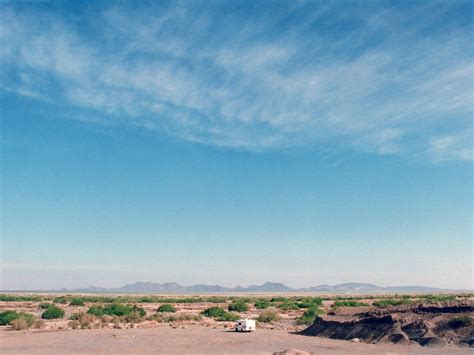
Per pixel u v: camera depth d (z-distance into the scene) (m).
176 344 46.66
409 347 43.59
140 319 74.81
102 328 63.91
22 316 68.19
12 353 40.44
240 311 100.19
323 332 55.91
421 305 52.84
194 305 122.69
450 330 45.41
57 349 42.91
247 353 40.56
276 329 64.19
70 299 151.12
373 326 51.44
